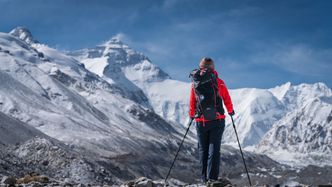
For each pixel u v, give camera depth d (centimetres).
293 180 1076
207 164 1131
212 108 1109
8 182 1434
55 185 1292
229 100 1128
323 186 1030
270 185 1110
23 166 5578
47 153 7369
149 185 1158
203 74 1116
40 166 6788
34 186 1239
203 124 1123
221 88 1121
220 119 1123
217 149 1120
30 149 7425
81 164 7400
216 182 1087
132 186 1184
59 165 7138
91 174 7369
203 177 1157
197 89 1120
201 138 1147
